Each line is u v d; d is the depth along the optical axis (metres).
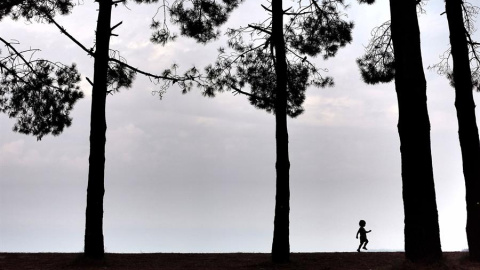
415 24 13.36
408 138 12.96
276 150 18.20
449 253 19.17
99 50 18.27
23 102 20.91
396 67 13.42
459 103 16.78
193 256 19.55
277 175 17.97
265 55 21.70
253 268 15.99
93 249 17.17
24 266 16.03
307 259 17.81
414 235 12.61
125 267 16.17
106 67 18.41
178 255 19.94
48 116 21.00
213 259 18.45
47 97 20.88
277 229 17.48
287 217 17.64
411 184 12.79
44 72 20.83
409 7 13.39
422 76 13.18
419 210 12.63
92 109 18.05
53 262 17.03
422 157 12.82
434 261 12.38
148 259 18.41
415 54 13.22
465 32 17.44
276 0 19.16
